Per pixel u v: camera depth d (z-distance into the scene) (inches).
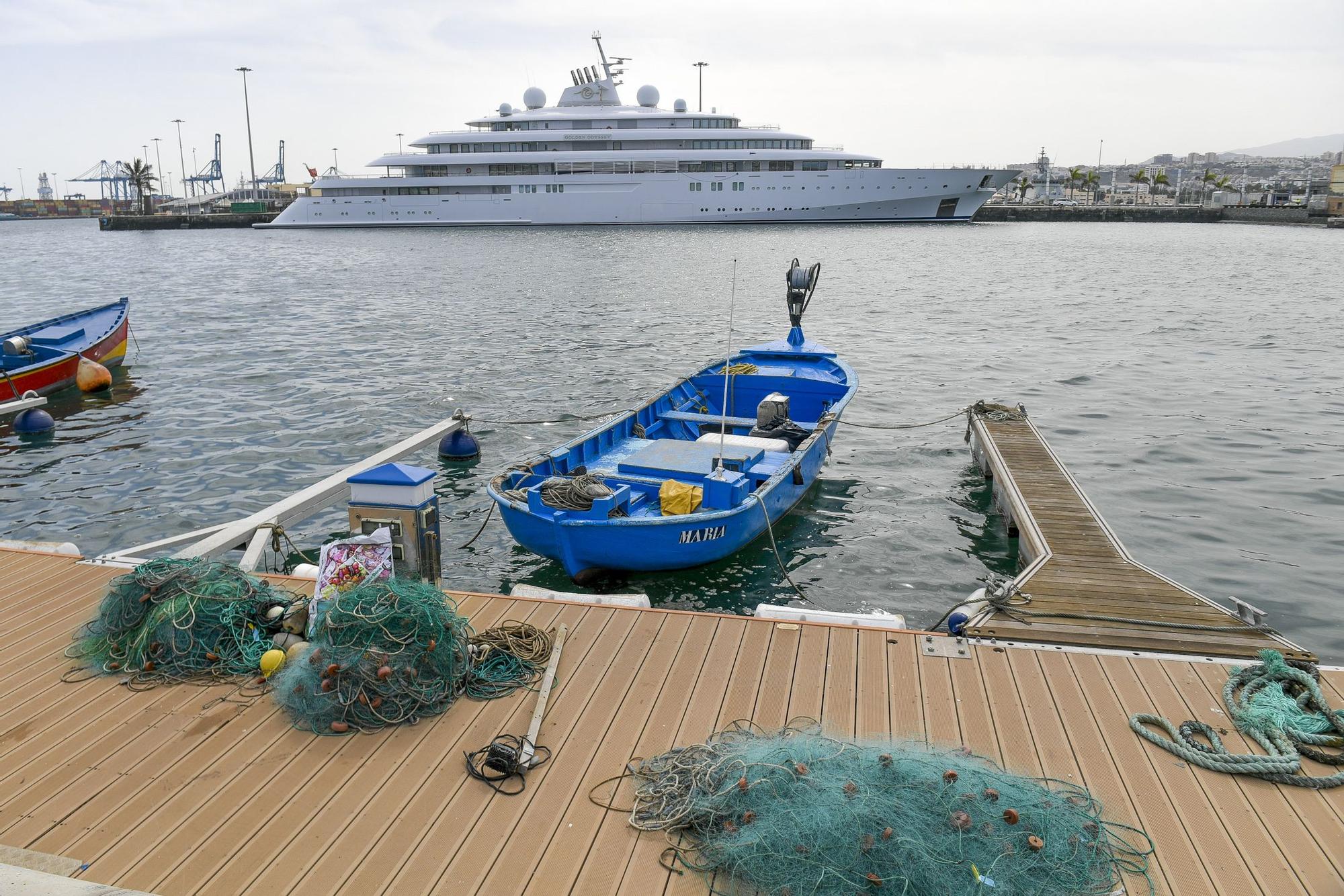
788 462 482.0
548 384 873.5
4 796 203.3
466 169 3587.6
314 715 230.5
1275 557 476.7
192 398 818.2
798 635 281.4
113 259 2608.3
